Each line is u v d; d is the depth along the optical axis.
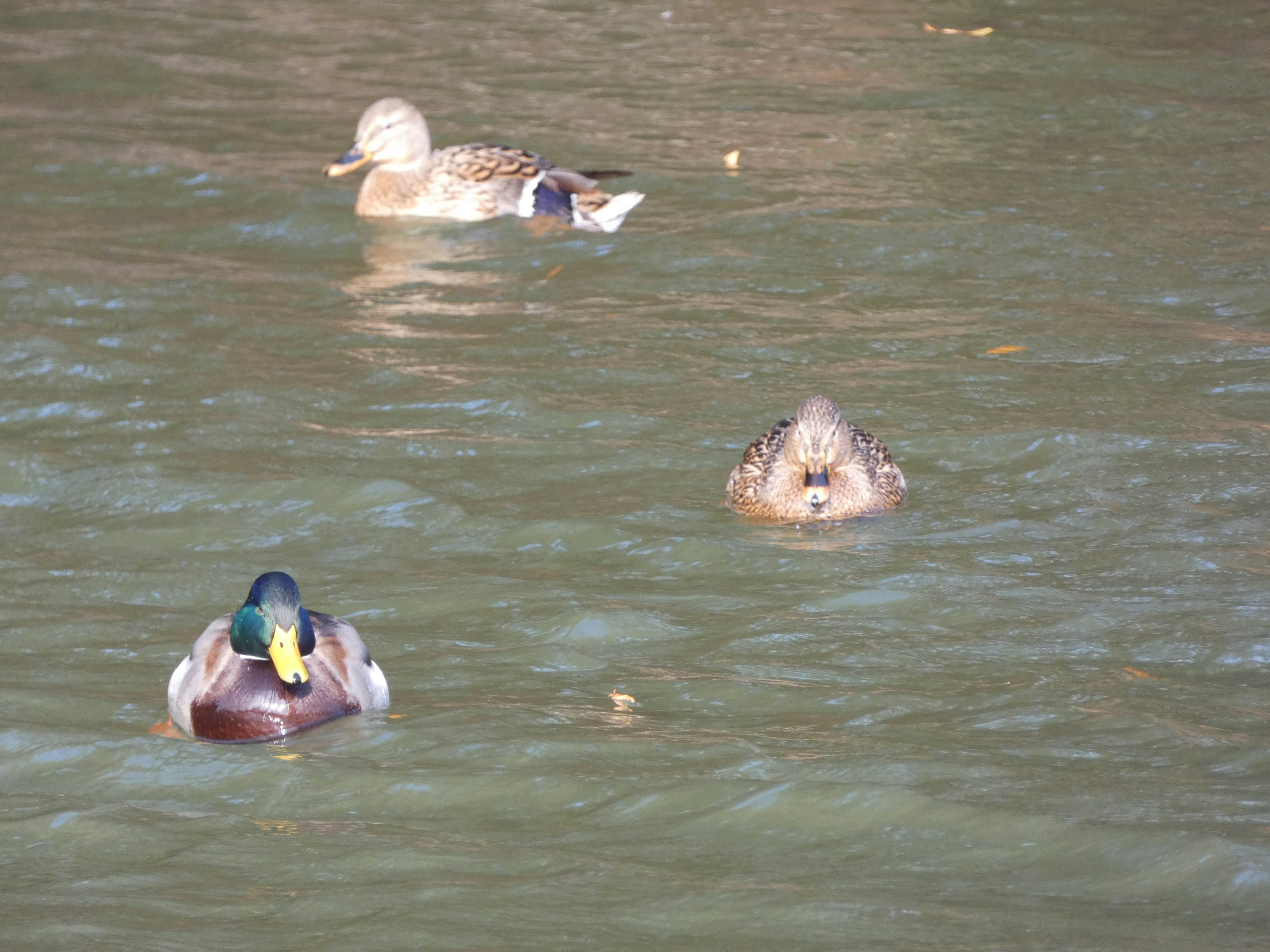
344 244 24.25
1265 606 12.62
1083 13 38.69
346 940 7.83
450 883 8.50
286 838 9.20
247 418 17.31
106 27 36.66
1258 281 21.94
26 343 19.28
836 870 8.55
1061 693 11.12
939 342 19.92
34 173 26.56
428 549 14.38
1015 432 16.80
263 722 10.74
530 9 39.34
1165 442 16.52
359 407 17.72
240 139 29.12
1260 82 32.94
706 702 11.20
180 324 20.34
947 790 9.50
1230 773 9.67
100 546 14.37
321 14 38.69
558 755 10.23
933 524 14.88
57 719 11.03
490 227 24.97
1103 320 20.61
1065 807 9.20
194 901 8.36
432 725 10.84
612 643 12.36
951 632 12.39
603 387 18.50
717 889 8.34
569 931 7.88
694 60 34.91
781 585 13.48
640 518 15.03
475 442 16.84
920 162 27.95
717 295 21.78
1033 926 7.78
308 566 13.98
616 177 25.83
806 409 15.13
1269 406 17.53
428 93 32.53
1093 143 29.08
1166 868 8.37
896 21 38.03
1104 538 14.26
